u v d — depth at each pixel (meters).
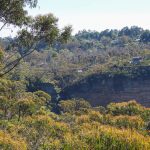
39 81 157.62
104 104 159.00
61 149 22.67
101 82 159.62
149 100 152.50
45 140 34.00
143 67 155.12
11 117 74.44
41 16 26.94
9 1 24.48
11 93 86.44
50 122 44.25
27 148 33.50
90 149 20.81
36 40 27.52
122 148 20.83
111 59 185.88
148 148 20.89
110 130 21.88
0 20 25.36
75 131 36.50
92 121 45.81
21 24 26.30
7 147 32.00
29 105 74.50
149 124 38.16
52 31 27.12
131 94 155.00
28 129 41.50
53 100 158.50
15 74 133.25
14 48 28.47
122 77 155.62
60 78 169.00
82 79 163.00
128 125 37.41
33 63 190.38
